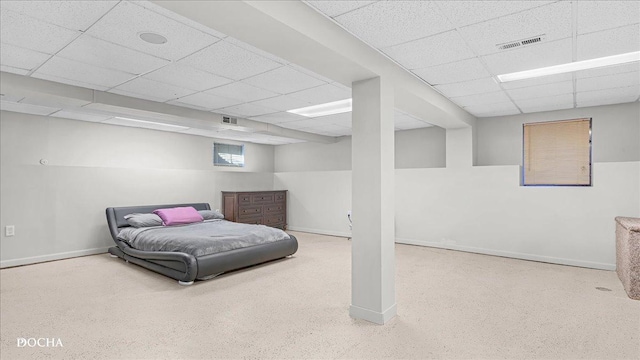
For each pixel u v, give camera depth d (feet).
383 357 7.52
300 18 7.14
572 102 15.72
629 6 7.34
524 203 17.06
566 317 9.66
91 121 18.90
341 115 18.26
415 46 9.49
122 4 7.20
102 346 7.98
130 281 13.16
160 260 13.76
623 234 12.51
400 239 21.35
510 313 9.95
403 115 18.34
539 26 8.33
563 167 17.24
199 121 17.61
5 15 7.63
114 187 19.26
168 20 7.91
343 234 24.20
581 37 8.93
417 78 12.23
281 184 28.25
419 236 20.56
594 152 16.46
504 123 18.86
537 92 14.10
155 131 21.86
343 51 8.36
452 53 10.00
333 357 7.52
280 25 6.82
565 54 10.10
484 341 8.23
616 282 13.07
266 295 11.57
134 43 9.16
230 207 24.08
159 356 7.56
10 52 9.72
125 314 9.88
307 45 7.77
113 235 17.40
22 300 11.02
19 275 14.06
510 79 12.58
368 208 9.57
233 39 8.91
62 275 14.05
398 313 9.95
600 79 12.34
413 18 7.92
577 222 15.71
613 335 8.55
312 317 9.70
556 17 7.87
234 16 6.45
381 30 8.52
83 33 8.57
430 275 14.02
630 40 9.09
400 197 21.34
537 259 16.62
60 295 11.51
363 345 8.05
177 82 12.55
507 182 17.56
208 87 13.19
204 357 7.52
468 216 18.74
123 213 18.53
